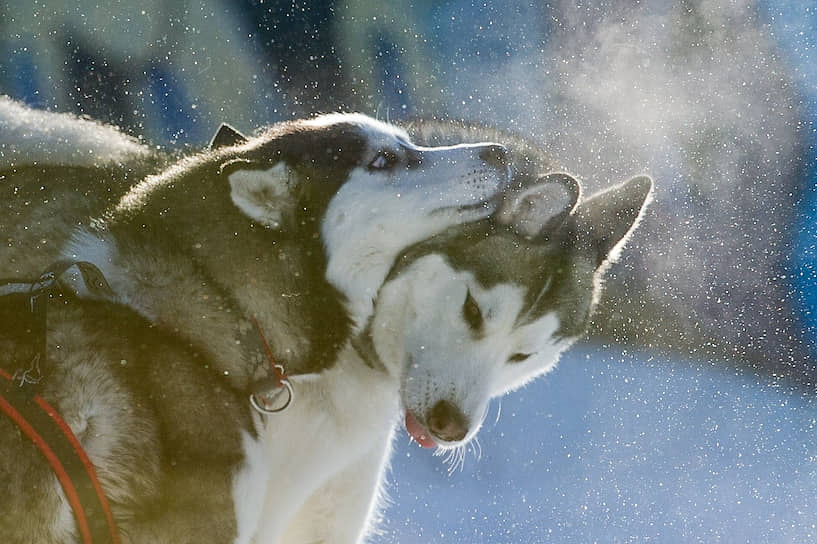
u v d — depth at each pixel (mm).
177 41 16859
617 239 8141
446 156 7273
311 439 7172
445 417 7301
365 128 7258
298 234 7004
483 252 7289
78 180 7062
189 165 7102
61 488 5992
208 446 6371
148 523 6207
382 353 7406
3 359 6047
